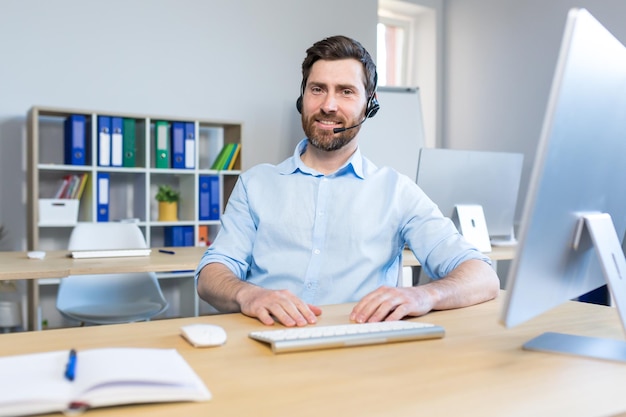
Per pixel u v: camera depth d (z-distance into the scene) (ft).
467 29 17.16
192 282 13.57
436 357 3.00
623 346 3.20
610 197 3.29
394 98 15.66
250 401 2.32
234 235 5.30
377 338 3.25
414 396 2.40
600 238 2.98
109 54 13.57
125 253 8.57
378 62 17.56
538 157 2.50
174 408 2.23
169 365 2.52
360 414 2.19
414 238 5.25
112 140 12.56
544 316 4.07
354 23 16.62
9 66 12.54
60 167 12.00
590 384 2.59
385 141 15.44
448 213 9.43
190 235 13.66
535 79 15.07
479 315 4.06
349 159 5.40
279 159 15.76
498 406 2.30
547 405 2.32
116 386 2.23
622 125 3.16
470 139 17.13
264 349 3.13
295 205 5.30
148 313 9.21
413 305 3.90
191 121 13.48
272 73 15.60
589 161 2.88
